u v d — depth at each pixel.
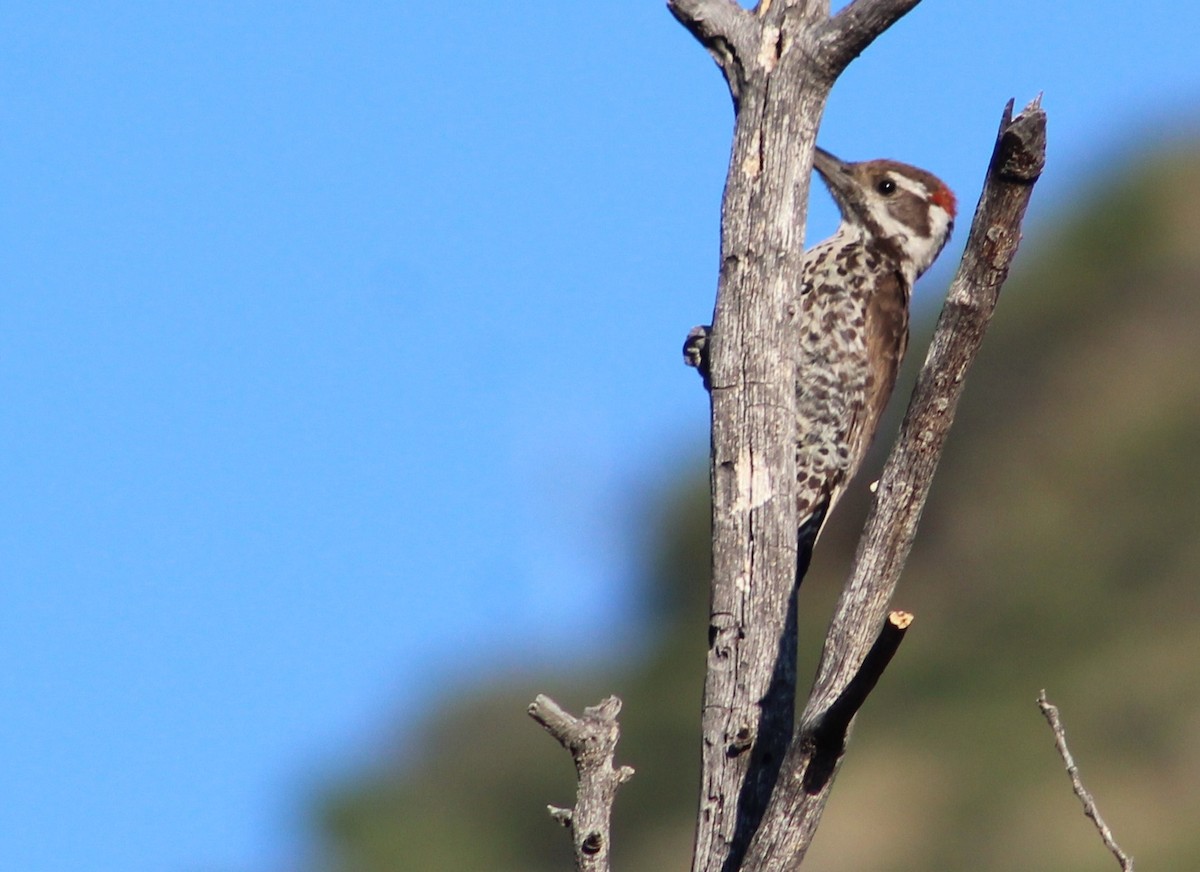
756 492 8.95
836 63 8.96
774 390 8.98
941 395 8.12
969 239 7.96
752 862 8.00
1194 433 28.62
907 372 29.56
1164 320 31.03
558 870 29.06
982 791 24.67
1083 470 29.67
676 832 27.34
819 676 8.18
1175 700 24.88
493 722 30.91
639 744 28.98
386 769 30.58
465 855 29.16
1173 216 32.31
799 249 9.05
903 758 25.69
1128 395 29.97
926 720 26.41
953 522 29.97
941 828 24.36
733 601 8.91
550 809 8.21
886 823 24.67
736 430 8.99
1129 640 26.36
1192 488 28.30
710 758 8.77
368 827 29.31
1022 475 29.97
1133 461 29.11
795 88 8.99
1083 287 32.06
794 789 7.94
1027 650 27.06
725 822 8.65
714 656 8.90
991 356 31.84
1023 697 26.03
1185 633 26.25
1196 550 27.30
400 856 28.89
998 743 25.42
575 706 30.48
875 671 7.52
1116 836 23.25
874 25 8.85
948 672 26.91
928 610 28.73
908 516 8.23
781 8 9.05
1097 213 32.84
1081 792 8.53
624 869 27.03
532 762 30.30
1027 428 30.62
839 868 24.45
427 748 30.83
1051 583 27.77
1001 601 28.12
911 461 8.20
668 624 31.36
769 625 8.85
